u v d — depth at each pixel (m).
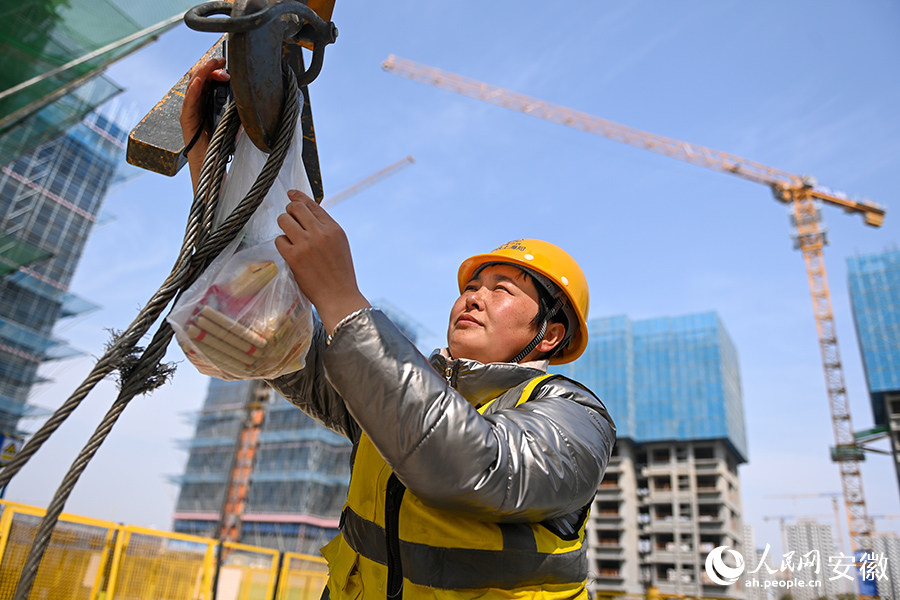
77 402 0.85
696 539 77.88
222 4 0.96
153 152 1.27
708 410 87.19
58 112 10.77
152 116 1.29
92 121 60.62
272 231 1.21
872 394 83.00
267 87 1.01
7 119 9.23
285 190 1.24
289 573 11.43
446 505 1.00
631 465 87.44
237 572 10.06
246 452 73.94
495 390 1.42
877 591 35.12
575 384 1.37
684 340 93.25
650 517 82.81
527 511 1.04
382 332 0.98
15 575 6.43
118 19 7.89
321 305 1.03
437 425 0.93
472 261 2.06
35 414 48.62
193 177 1.32
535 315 1.73
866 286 87.94
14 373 50.06
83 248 58.03
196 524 71.88
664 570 78.44
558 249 1.89
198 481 75.50
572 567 1.27
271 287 1.09
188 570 8.96
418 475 0.94
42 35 8.04
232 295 1.03
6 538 6.40
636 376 93.25
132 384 0.92
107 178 61.75
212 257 1.03
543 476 1.03
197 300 0.99
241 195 1.16
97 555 7.52
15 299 51.19
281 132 1.06
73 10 7.73
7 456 11.68
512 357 1.70
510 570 1.13
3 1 7.59
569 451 1.11
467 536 1.12
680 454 86.50
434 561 1.12
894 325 83.25
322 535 66.00
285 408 74.62
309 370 1.61
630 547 78.62
